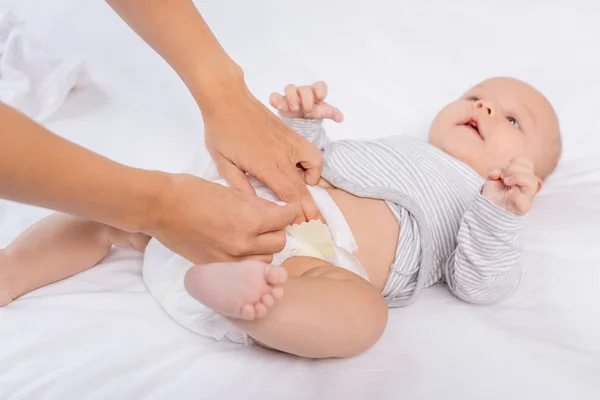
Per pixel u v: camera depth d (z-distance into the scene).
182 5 1.06
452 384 0.91
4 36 1.50
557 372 0.94
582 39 1.77
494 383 0.92
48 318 0.96
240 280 0.78
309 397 0.87
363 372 0.92
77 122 1.43
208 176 1.20
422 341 1.00
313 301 0.90
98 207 0.74
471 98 1.51
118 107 1.49
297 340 0.89
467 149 1.42
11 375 0.87
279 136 1.09
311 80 1.66
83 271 1.10
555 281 1.18
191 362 0.93
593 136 1.56
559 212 1.37
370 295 0.97
